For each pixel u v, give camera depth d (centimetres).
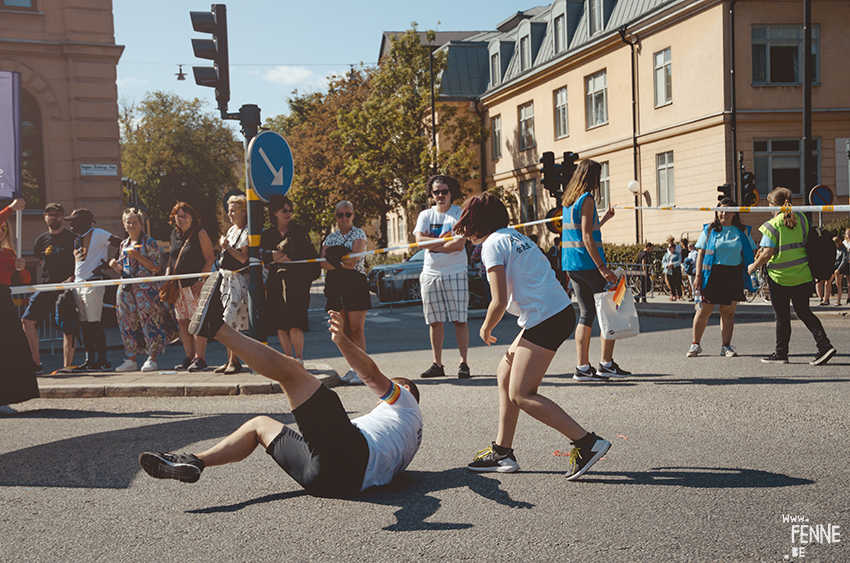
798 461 434
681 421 548
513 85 3428
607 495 385
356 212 3822
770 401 608
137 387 745
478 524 348
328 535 340
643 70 2667
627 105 2758
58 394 751
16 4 1781
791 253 804
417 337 1359
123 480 441
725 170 2345
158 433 570
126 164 5669
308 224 4569
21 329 670
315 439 375
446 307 802
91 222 955
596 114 2950
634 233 2747
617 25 2800
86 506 394
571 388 698
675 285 2147
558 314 411
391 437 405
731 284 874
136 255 889
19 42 1761
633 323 728
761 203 2352
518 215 3484
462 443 508
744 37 2330
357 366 404
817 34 2377
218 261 830
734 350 899
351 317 788
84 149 1830
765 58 2353
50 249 951
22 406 716
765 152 2353
